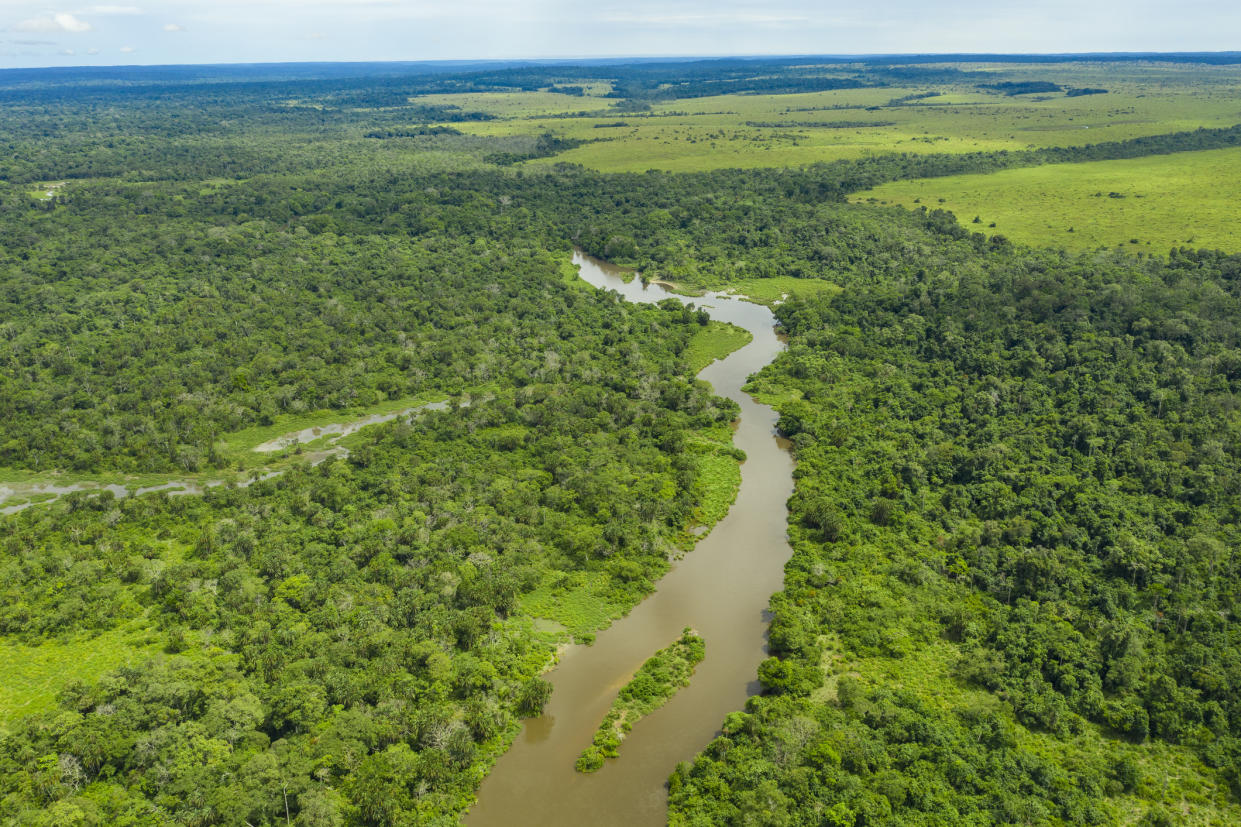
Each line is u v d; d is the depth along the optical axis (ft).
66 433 469.57
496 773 261.03
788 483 432.66
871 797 231.50
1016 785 238.48
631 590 346.13
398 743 261.65
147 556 364.99
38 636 317.42
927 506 386.11
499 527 374.22
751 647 315.78
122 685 276.62
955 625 308.81
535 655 307.37
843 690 275.59
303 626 308.40
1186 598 307.17
